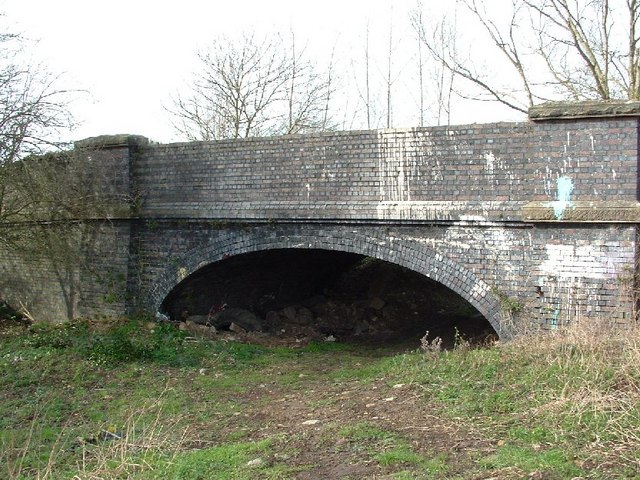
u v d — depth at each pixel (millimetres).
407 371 8961
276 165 12219
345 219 11422
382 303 17734
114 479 5957
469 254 10391
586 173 9445
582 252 9484
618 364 6945
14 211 13945
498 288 10141
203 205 13086
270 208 12188
